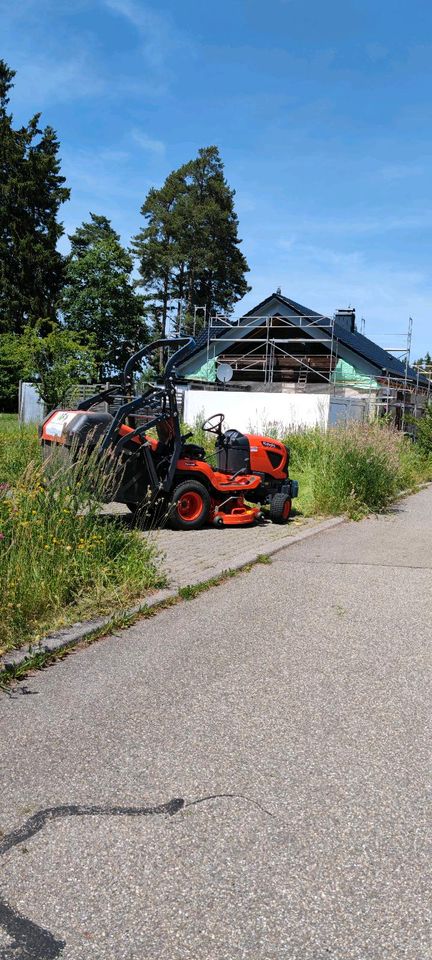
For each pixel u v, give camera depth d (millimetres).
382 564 7504
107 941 2195
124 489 8383
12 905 2334
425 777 3174
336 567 7312
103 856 2582
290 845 2674
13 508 5633
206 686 4109
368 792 3041
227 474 10016
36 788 2990
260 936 2229
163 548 7879
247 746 3402
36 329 28828
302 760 3289
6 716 3650
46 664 4391
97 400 8898
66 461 6738
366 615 5617
